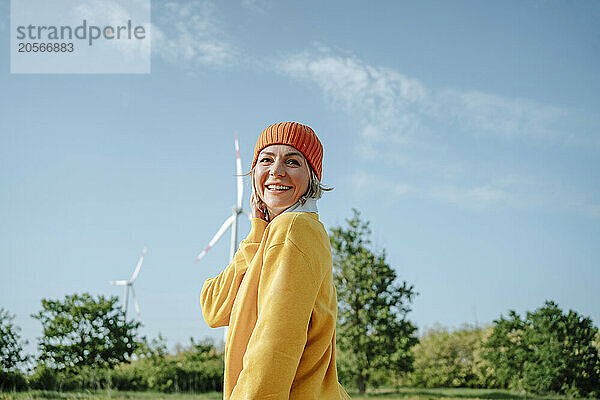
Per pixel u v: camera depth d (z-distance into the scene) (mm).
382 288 25125
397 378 27859
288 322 1514
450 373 28625
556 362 23266
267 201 1840
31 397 16047
